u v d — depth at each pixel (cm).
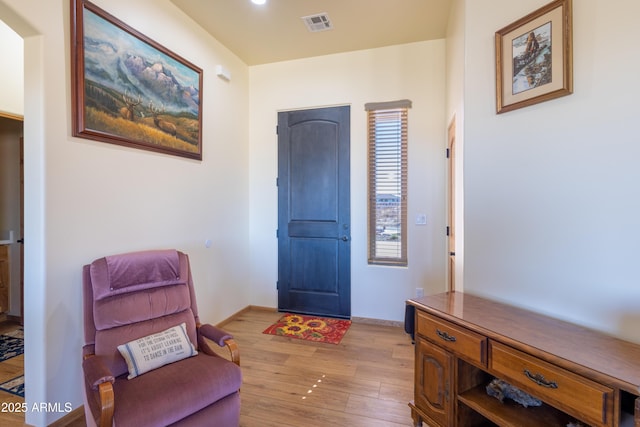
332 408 200
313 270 373
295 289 381
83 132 193
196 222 298
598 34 138
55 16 180
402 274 341
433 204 329
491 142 185
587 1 141
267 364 256
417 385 180
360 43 335
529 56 164
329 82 361
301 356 270
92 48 199
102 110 205
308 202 372
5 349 277
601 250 140
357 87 352
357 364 256
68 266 188
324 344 295
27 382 179
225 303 344
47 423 177
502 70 177
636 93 129
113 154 216
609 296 138
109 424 132
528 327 142
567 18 146
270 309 388
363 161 351
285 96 377
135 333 182
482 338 139
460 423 156
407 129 338
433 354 168
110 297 182
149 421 136
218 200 330
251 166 390
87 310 176
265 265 390
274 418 191
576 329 140
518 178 172
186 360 179
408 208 338
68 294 187
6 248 342
